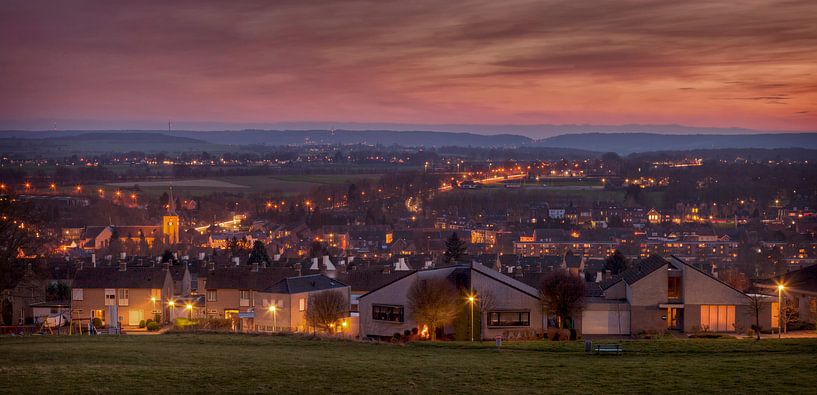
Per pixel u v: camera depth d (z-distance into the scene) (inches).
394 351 2536.9
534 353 2493.8
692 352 2444.6
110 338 2874.0
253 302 4598.9
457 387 1963.6
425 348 2610.7
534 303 3432.6
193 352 2452.0
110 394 1859.0
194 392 1895.9
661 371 2102.6
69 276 5634.8
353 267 5452.8
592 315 3563.0
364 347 2632.9
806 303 3774.6
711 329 3548.2
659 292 3560.5
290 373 2101.4
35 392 1856.5
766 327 3503.9
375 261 6560.0
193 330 3257.9
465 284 3474.4
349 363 2251.5
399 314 3496.6
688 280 3560.5
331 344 2706.7
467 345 2669.8
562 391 1918.1
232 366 2190.0
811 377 1990.7
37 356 2331.4
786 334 3265.3
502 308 3425.2
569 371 2129.7
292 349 2564.0
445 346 2659.9
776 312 3567.9
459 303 3348.9
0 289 4025.6
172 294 4955.7
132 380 1994.3
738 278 5438.0
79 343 2696.9
